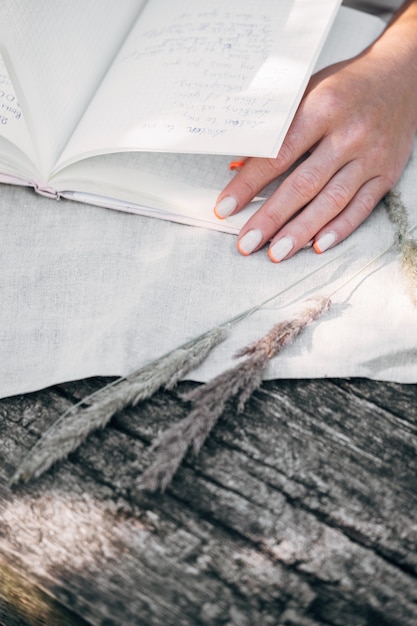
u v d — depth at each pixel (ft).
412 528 1.69
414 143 2.24
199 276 1.97
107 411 1.77
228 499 1.71
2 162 2.04
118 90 2.03
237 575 1.64
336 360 1.87
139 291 1.95
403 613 1.62
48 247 2.02
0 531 1.68
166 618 1.62
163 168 2.04
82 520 1.69
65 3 2.06
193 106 1.95
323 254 2.00
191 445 1.76
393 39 2.19
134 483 1.72
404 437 1.79
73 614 1.63
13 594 1.69
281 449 1.76
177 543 1.66
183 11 2.14
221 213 1.98
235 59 2.02
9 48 1.94
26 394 1.85
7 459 1.76
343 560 1.65
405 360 1.90
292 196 1.98
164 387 1.84
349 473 1.74
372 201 2.04
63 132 2.00
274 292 1.96
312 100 2.03
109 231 2.04
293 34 2.04
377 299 1.94
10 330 1.93
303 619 1.62
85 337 1.92
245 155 1.86
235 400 1.82
